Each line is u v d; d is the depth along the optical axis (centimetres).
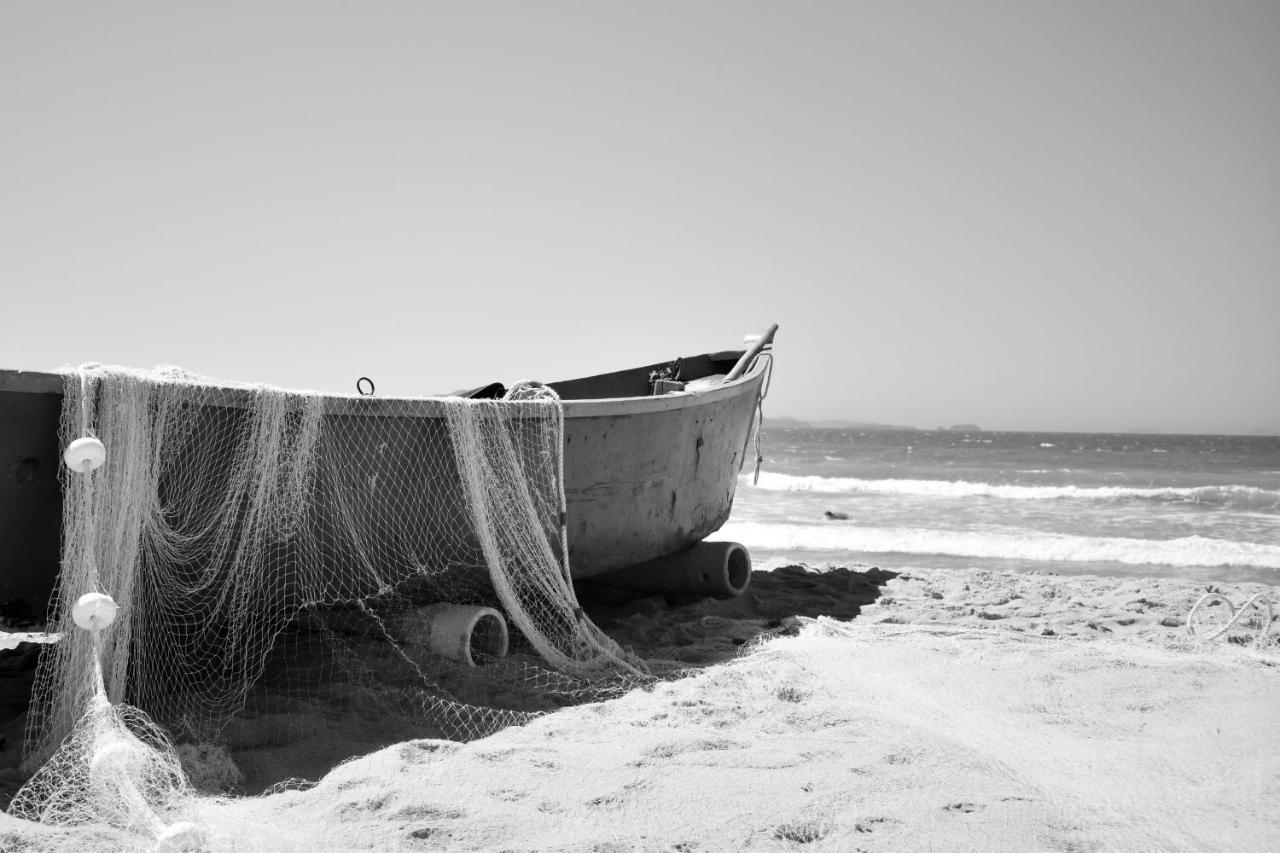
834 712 480
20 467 434
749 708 494
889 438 16975
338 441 534
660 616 798
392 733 459
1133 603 857
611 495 725
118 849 308
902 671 575
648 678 566
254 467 495
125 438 436
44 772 372
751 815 346
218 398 474
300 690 518
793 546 1516
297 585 546
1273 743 439
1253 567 1323
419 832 328
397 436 559
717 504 910
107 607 371
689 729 457
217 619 527
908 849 317
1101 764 408
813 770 395
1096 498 2770
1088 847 321
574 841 323
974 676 563
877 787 374
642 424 734
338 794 368
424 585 605
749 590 934
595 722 471
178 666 514
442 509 589
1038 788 376
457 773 389
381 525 563
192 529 488
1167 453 8538
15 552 448
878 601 874
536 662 595
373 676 540
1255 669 584
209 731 449
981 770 397
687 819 343
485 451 593
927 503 2511
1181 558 1374
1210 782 387
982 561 1376
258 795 377
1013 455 7831
